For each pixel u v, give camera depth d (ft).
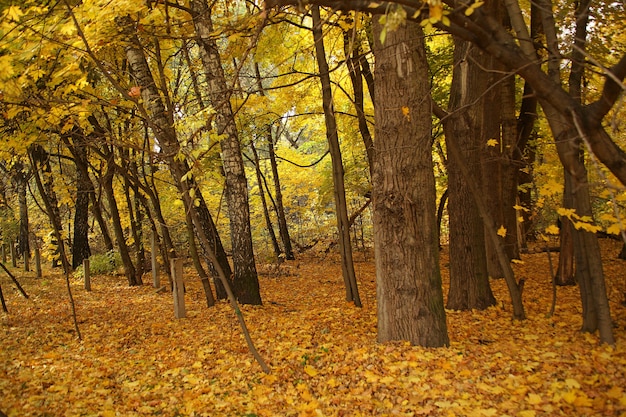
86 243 57.82
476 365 15.28
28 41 16.65
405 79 16.92
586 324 17.94
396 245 17.61
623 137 22.08
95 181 55.88
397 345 17.38
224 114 28.40
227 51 26.45
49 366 18.71
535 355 15.80
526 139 36.55
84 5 17.11
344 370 16.10
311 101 42.70
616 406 11.54
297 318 26.43
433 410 12.50
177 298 27.86
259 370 17.48
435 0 8.56
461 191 24.54
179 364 18.90
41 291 40.57
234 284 30.96
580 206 16.85
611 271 32.48
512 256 36.63
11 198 67.31
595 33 29.63
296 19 32.14
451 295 25.36
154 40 23.73
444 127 21.24
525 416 11.59
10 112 19.70
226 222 66.64
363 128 36.96
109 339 23.36
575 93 17.43
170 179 43.06
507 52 10.14
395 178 17.31
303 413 13.15
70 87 19.12
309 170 65.46
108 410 13.98
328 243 63.98
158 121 26.89
